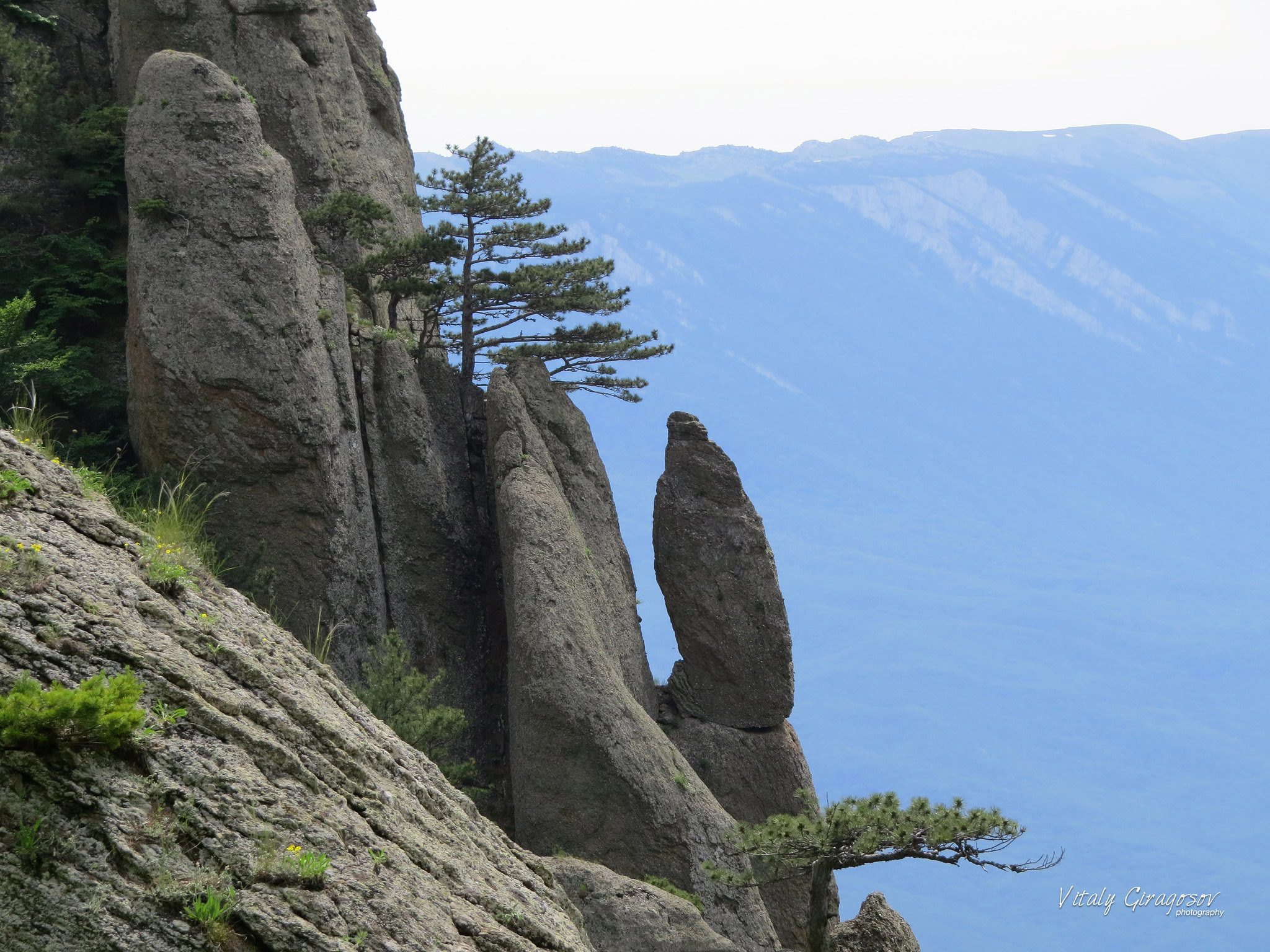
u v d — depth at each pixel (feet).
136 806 31.73
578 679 157.07
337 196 195.62
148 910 30.53
